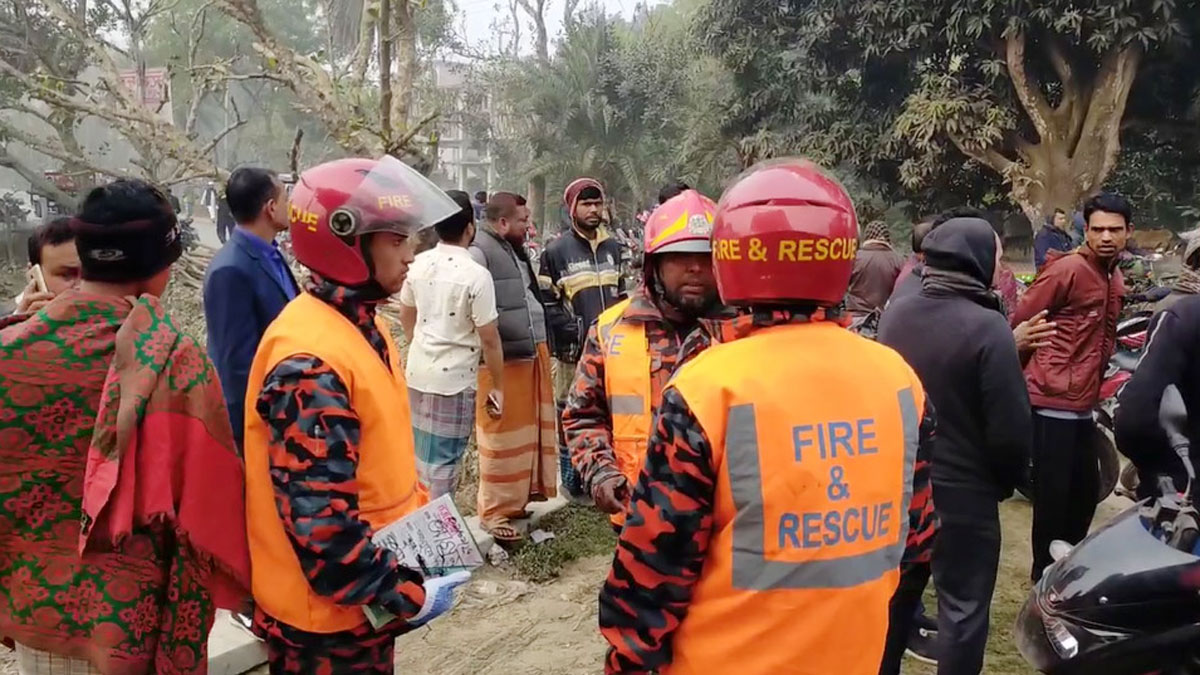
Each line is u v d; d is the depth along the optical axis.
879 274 6.43
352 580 1.96
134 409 1.92
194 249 11.05
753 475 1.56
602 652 3.79
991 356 2.85
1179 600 2.51
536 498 4.88
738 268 1.63
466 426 4.32
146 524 1.95
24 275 14.06
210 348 3.12
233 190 3.18
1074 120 12.99
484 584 4.41
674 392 1.62
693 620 1.65
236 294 3.10
